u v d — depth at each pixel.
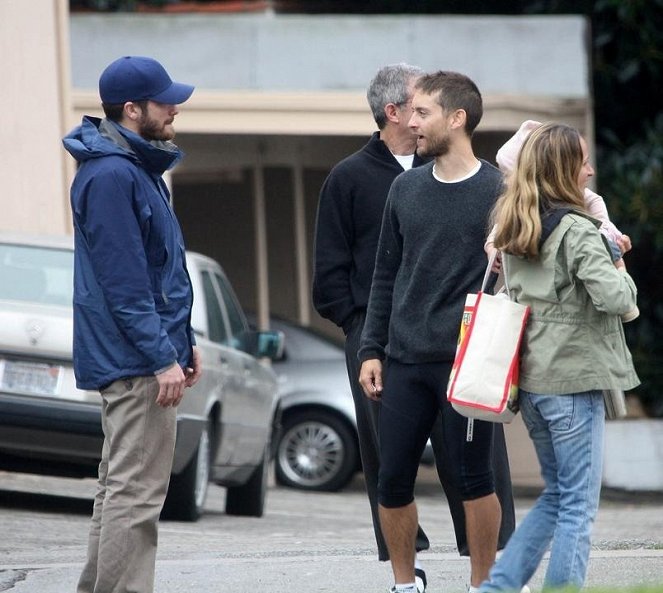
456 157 23.52
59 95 58.75
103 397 23.20
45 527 37.78
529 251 21.31
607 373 21.41
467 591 25.23
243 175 68.06
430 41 62.53
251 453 45.69
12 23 58.31
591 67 71.12
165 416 22.98
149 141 23.56
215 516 45.16
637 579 26.86
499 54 63.34
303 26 61.38
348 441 59.72
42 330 38.12
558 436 21.56
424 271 23.48
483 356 21.69
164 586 27.50
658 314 70.50
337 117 61.25
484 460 23.61
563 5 72.88
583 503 21.48
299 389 60.25
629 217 68.25
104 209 22.47
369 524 45.03
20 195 58.31
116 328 22.75
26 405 37.69
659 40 72.00
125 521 22.78
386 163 26.38
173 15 62.44
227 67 60.94
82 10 71.88
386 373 24.16
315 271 26.56
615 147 72.81
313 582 27.67
